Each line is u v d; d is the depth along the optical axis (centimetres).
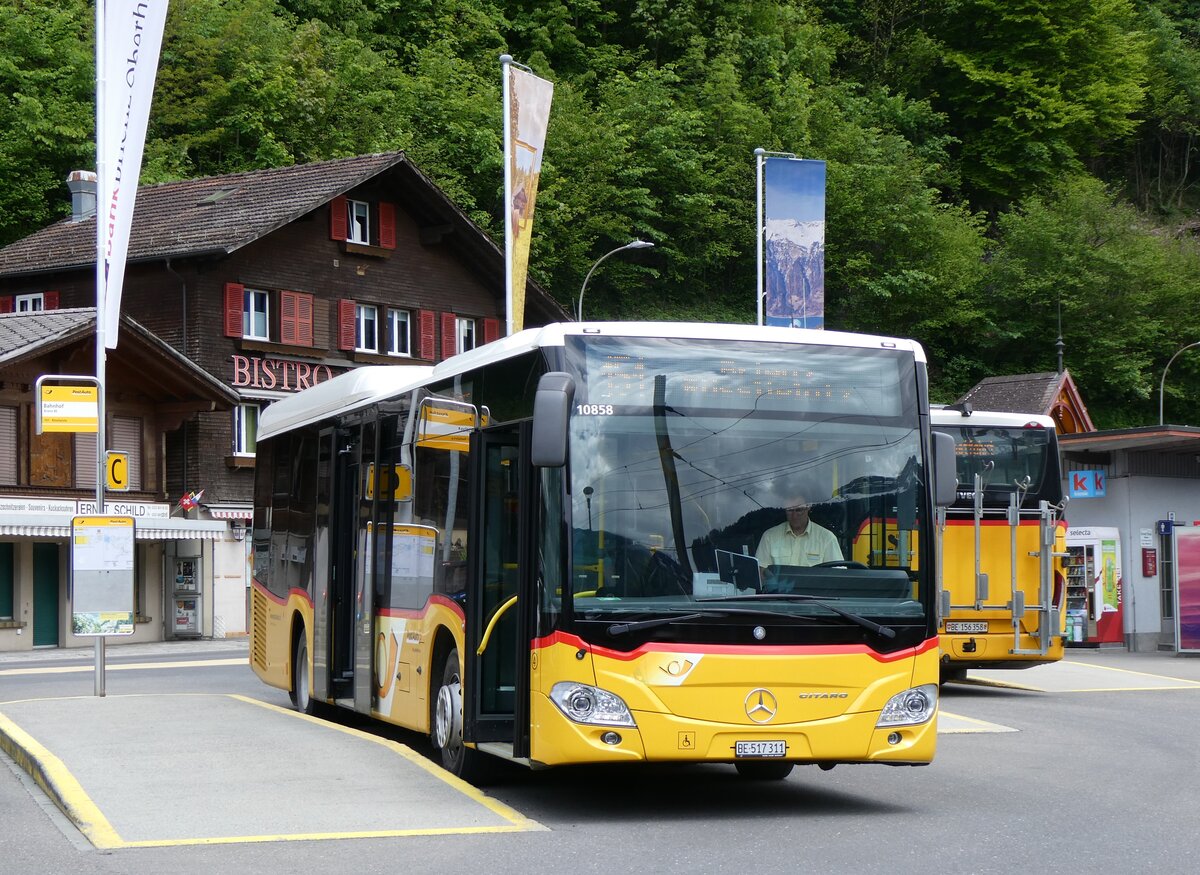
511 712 1114
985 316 6669
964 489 2245
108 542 1819
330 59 6162
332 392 1652
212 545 4338
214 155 5834
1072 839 967
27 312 4128
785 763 1166
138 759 1169
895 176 6569
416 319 4953
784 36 7181
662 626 1001
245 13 5975
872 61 7700
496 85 6412
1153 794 1195
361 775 1108
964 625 2175
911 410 1078
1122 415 6831
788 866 860
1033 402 4759
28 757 1209
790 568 1030
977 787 1233
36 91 5388
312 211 4559
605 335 1047
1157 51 8412
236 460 4406
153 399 4212
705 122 6494
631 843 934
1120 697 2203
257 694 2094
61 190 5475
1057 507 2234
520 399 1084
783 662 1010
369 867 845
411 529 1330
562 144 6047
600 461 1021
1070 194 6844
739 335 1065
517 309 3064
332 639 1576
